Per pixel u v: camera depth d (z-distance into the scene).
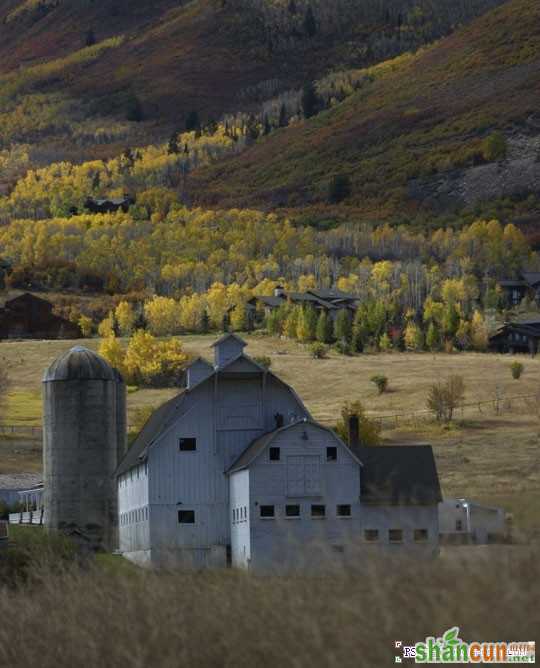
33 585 49.75
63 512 122.31
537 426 195.25
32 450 187.88
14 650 41.78
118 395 127.62
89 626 40.38
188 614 38.31
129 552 109.75
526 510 32.94
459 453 168.88
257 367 111.19
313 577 36.25
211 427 110.62
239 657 36.28
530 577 30.81
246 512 102.94
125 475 119.44
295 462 102.44
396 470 101.31
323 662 33.41
